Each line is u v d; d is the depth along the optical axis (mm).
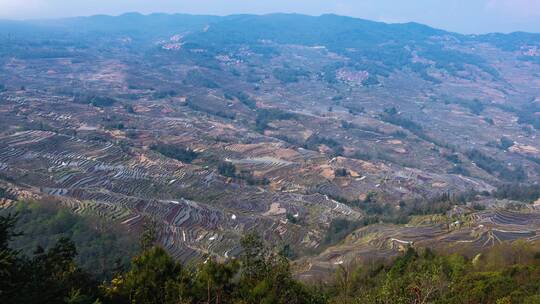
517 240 68875
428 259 57875
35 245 63562
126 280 30500
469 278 45375
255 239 32594
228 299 29750
